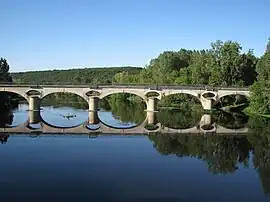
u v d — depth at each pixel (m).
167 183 43.06
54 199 37.38
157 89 122.19
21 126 88.75
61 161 52.41
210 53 137.75
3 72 175.50
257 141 71.12
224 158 56.28
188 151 61.06
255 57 139.75
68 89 118.62
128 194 39.09
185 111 130.00
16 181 42.84
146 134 79.44
